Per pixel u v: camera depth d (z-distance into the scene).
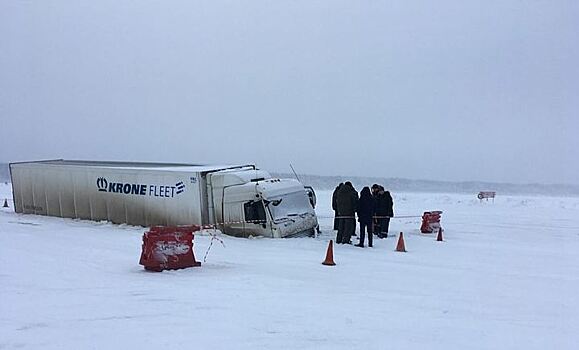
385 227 21.42
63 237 19.98
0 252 15.45
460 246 19.59
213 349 7.00
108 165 28.42
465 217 31.73
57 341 7.21
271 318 8.70
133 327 7.98
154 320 8.41
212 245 18.53
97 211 26.03
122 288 10.89
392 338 7.77
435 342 7.64
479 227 26.12
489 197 53.62
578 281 13.33
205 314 8.86
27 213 29.59
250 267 14.01
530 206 44.94
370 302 10.22
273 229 20.48
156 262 13.05
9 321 8.18
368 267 14.61
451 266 15.24
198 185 22.36
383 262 15.62
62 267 13.25
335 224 23.48
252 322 8.40
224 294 10.49
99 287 10.95
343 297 10.61
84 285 11.13
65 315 8.61
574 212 37.06
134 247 17.42
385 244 19.66
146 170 24.03
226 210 21.69
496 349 7.39
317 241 19.97
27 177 29.44
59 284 11.16
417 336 7.92
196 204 22.44
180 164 28.70
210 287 11.16
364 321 8.70
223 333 7.75
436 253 17.77
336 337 7.73
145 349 6.95
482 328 8.52
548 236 23.22
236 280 12.05
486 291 11.75
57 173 27.80
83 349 6.91
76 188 26.92
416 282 12.61
